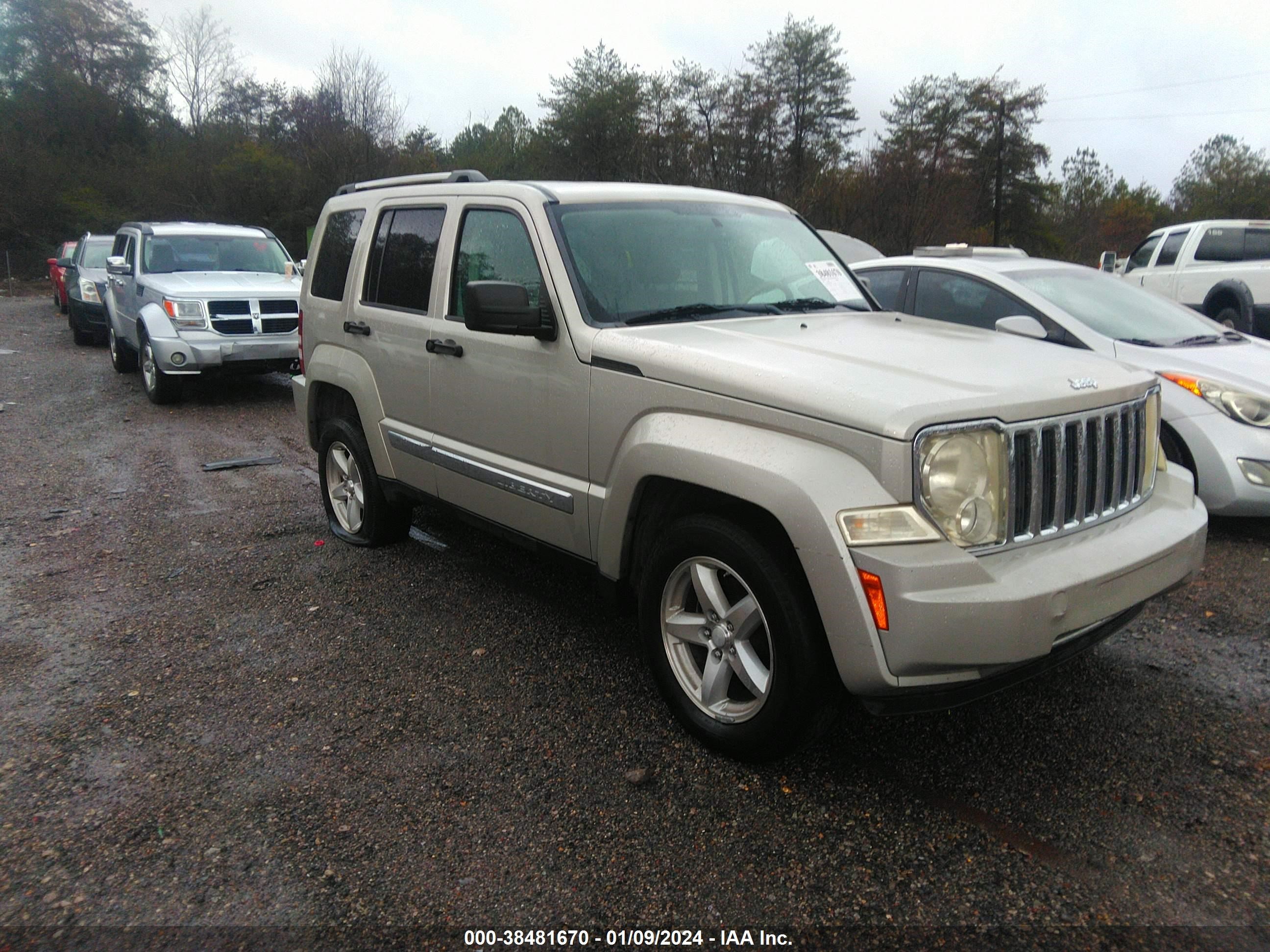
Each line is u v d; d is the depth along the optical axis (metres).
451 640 4.22
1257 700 3.60
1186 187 55.50
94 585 4.92
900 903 2.51
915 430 2.58
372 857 2.70
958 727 3.43
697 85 42.06
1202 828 2.81
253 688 3.76
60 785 3.07
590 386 3.47
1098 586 2.77
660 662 3.35
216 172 39.62
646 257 3.89
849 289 4.47
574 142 42.09
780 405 2.83
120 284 12.01
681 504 3.32
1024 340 3.62
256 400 11.00
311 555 5.39
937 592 2.55
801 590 2.82
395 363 4.66
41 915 2.46
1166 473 3.54
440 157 46.16
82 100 47.25
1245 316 11.48
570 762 3.20
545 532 3.86
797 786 3.05
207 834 2.80
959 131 49.69
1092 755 3.22
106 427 9.29
